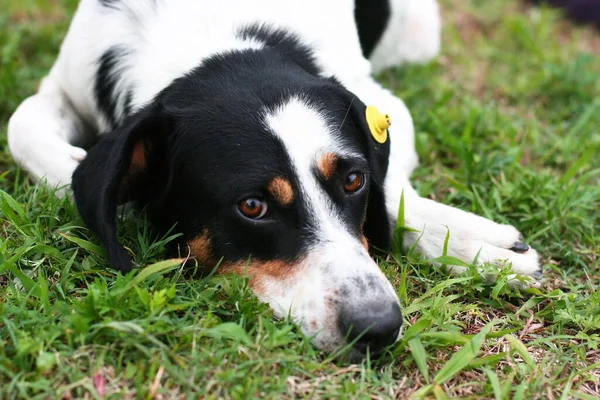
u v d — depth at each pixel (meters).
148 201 1.24
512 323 1.22
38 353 1.10
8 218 1.24
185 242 1.21
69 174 1.30
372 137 1.22
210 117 1.18
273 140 1.17
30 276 1.20
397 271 1.27
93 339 1.12
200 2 1.31
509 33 1.91
